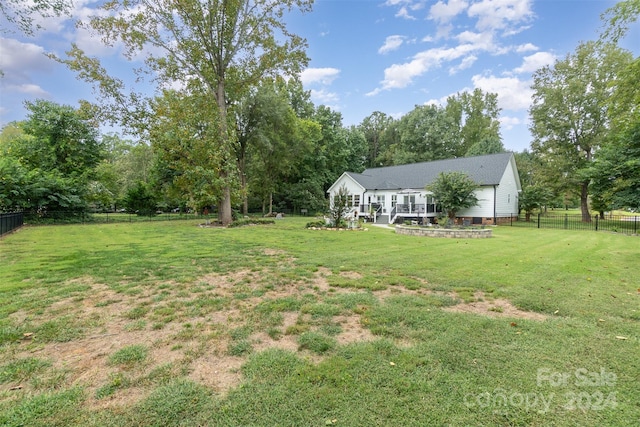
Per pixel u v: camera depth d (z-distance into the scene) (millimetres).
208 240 10719
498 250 8570
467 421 1883
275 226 17266
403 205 24062
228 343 2896
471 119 44719
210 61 17406
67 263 6500
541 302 4066
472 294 4465
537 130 24641
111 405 1993
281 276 5500
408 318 3502
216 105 18297
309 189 33531
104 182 28906
